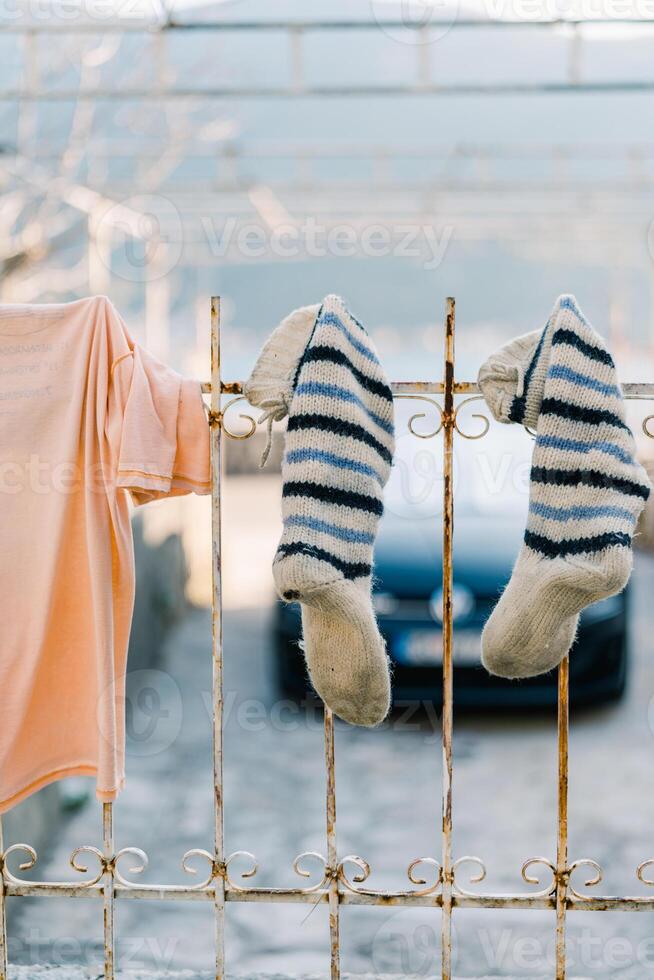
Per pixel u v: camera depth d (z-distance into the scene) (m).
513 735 5.83
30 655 2.06
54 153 7.10
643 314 14.69
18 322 2.04
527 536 1.93
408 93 5.65
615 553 1.83
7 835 3.80
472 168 9.09
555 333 1.94
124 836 4.58
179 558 9.12
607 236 11.17
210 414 2.02
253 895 2.09
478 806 4.84
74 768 2.12
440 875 2.08
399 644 5.48
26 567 2.06
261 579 10.74
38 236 7.02
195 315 12.52
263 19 5.34
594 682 5.67
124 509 2.09
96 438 2.04
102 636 2.03
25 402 2.05
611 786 5.05
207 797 5.02
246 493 16.50
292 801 4.95
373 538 1.97
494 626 1.96
